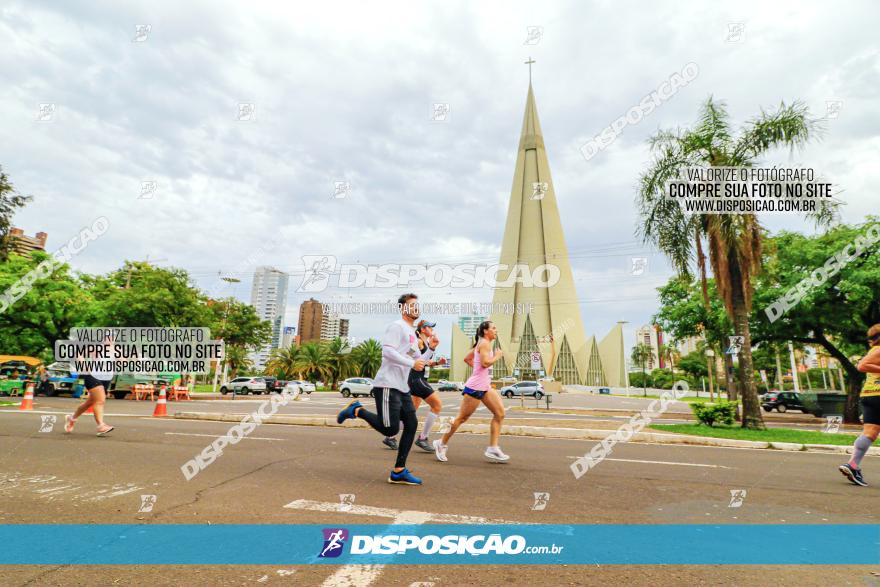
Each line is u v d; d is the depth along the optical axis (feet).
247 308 149.79
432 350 23.25
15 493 13.75
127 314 87.30
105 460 18.79
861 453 17.38
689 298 70.28
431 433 31.14
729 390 57.98
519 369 298.56
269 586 8.02
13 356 98.43
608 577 8.66
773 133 36.63
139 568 8.70
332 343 195.31
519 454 22.85
